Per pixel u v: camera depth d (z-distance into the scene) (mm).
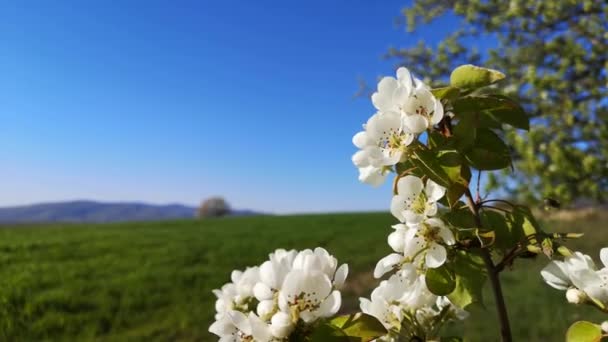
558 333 7672
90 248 20656
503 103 1626
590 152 6191
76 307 10828
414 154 1595
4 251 19359
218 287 13117
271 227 33281
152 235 27219
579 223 14180
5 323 9297
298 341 1478
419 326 1749
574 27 7125
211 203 102250
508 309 9086
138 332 9438
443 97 1622
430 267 1581
